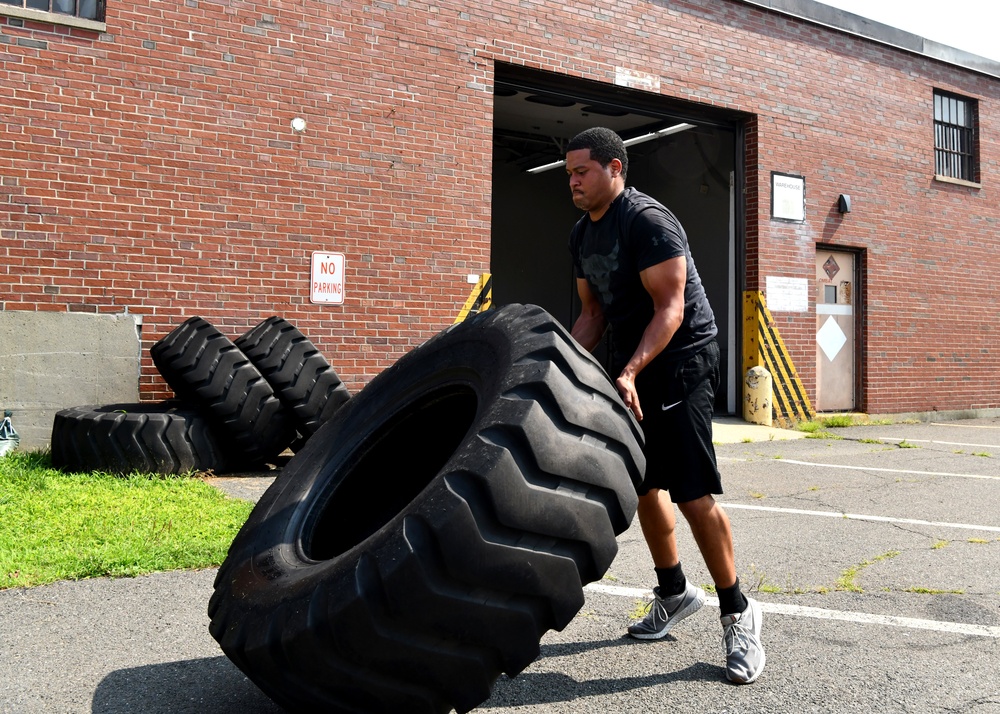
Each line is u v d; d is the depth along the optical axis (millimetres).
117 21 7164
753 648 2672
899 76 12297
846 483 6598
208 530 4293
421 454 3012
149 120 7273
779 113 11047
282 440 6473
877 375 11961
